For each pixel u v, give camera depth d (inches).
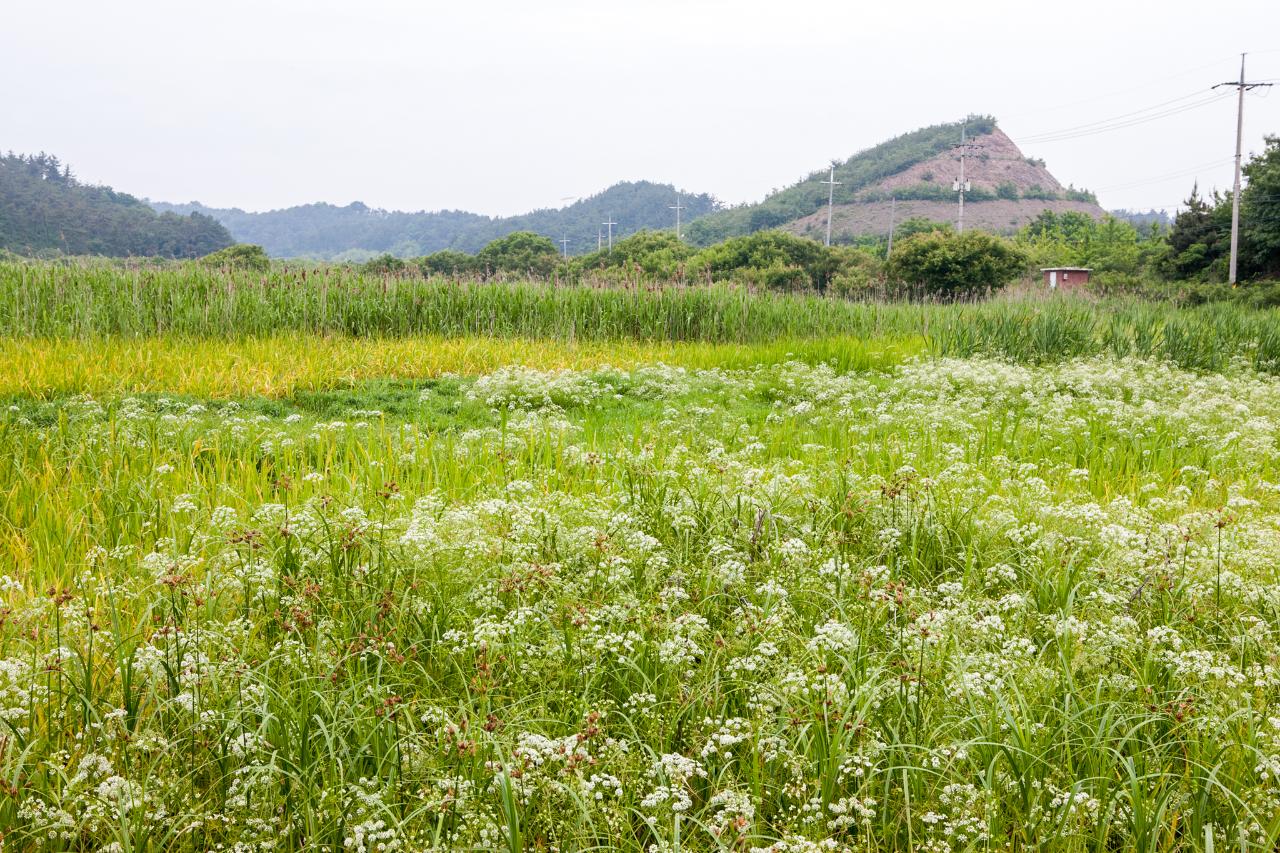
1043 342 630.5
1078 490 288.2
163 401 388.8
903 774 128.6
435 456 306.3
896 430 373.1
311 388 467.2
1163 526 214.2
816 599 190.4
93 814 123.0
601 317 711.1
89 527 226.5
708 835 127.8
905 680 146.2
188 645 153.7
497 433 358.9
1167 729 146.1
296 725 137.9
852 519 234.7
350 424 377.7
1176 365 577.3
